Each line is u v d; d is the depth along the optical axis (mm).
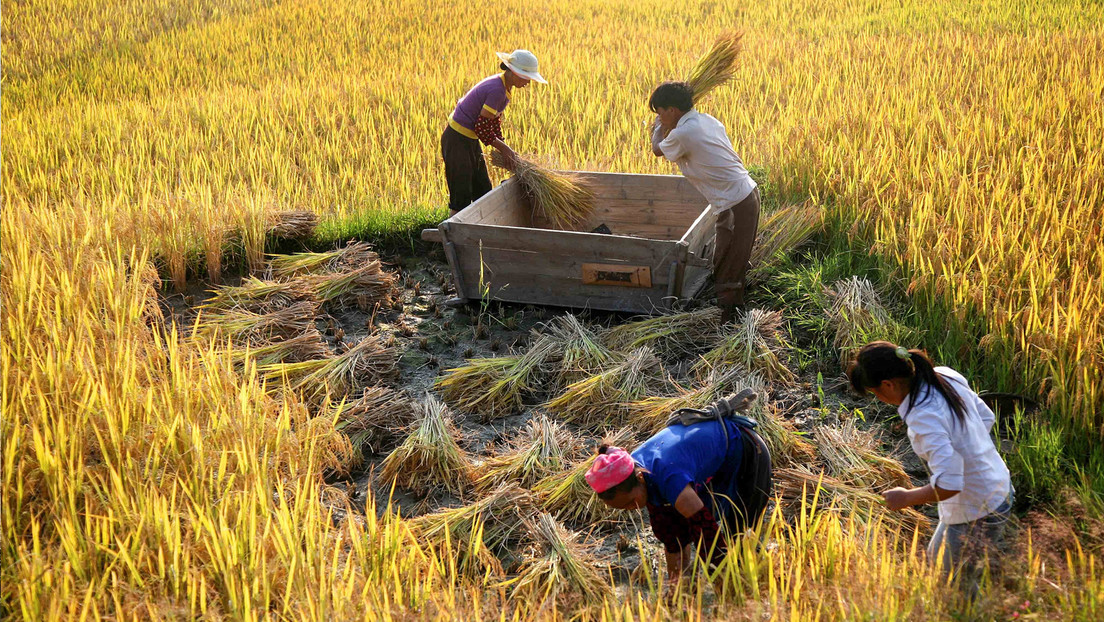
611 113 10977
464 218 6656
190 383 4957
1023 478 4352
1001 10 17016
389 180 9023
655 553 4176
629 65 13508
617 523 4379
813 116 9859
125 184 9219
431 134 10453
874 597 3143
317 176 9133
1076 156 7895
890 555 3512
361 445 5133
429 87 12500
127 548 3770
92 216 7746
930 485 3195
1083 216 6289
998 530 3377
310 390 5617
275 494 4285
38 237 7129
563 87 12125
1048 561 3352
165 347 5887
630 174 7566
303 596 3457
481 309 6883
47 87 15273
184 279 7316
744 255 6129
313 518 3811
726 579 3357
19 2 20781
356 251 7594
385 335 6582
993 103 9773
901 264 6336
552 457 4750
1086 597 2998
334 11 19781
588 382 5379
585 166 8719
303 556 3738
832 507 3980
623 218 7723
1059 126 8500
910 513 4195
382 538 3818
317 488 4496
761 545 3621
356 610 3404
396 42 17141
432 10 19750
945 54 12938
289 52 16672
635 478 3312
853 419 4992
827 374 5691
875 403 5324
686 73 12789
